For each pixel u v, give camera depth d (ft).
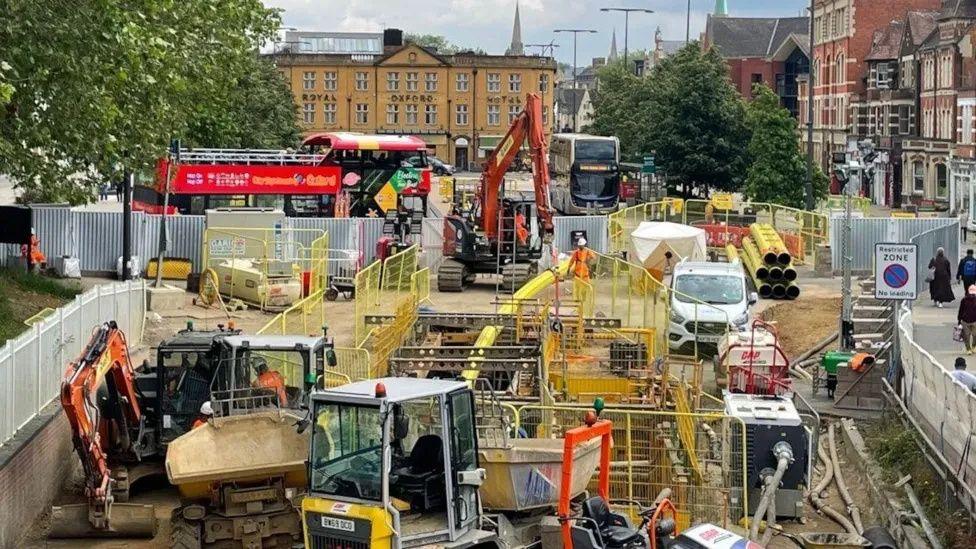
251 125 249.55
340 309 152.25
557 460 66.95
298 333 123.44
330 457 60.44
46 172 100.17
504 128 509.35
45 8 91.81
